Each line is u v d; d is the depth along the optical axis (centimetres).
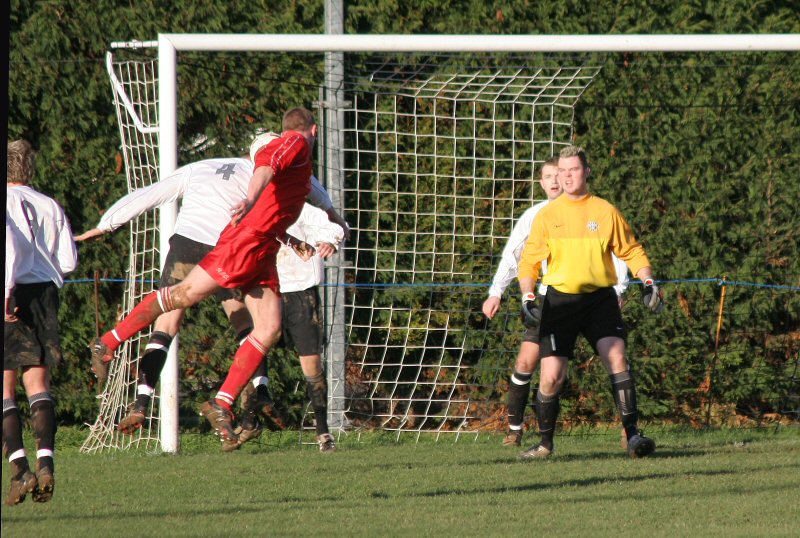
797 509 1806
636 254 2444
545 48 2911
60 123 3216
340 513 1775
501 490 2047
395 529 1616
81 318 3266
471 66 3369
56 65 3198
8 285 1778
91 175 3247
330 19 3222
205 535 1569
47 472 1797
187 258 2289
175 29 3253
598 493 1986
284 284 2761
